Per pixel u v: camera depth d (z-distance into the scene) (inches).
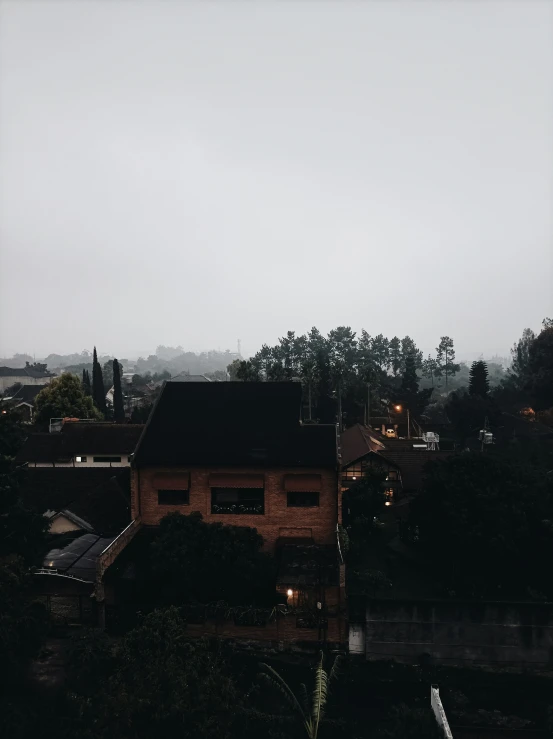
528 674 819.4
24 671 714.8
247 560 959.0
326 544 1128.2
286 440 1190.3
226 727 571.5
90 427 2076.8
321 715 704.4
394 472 1838.1
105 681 646.5
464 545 1096.8
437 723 672.4
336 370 3698.3
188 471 1162.0
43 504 1358.3
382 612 844.6
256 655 861.2
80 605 943.0
